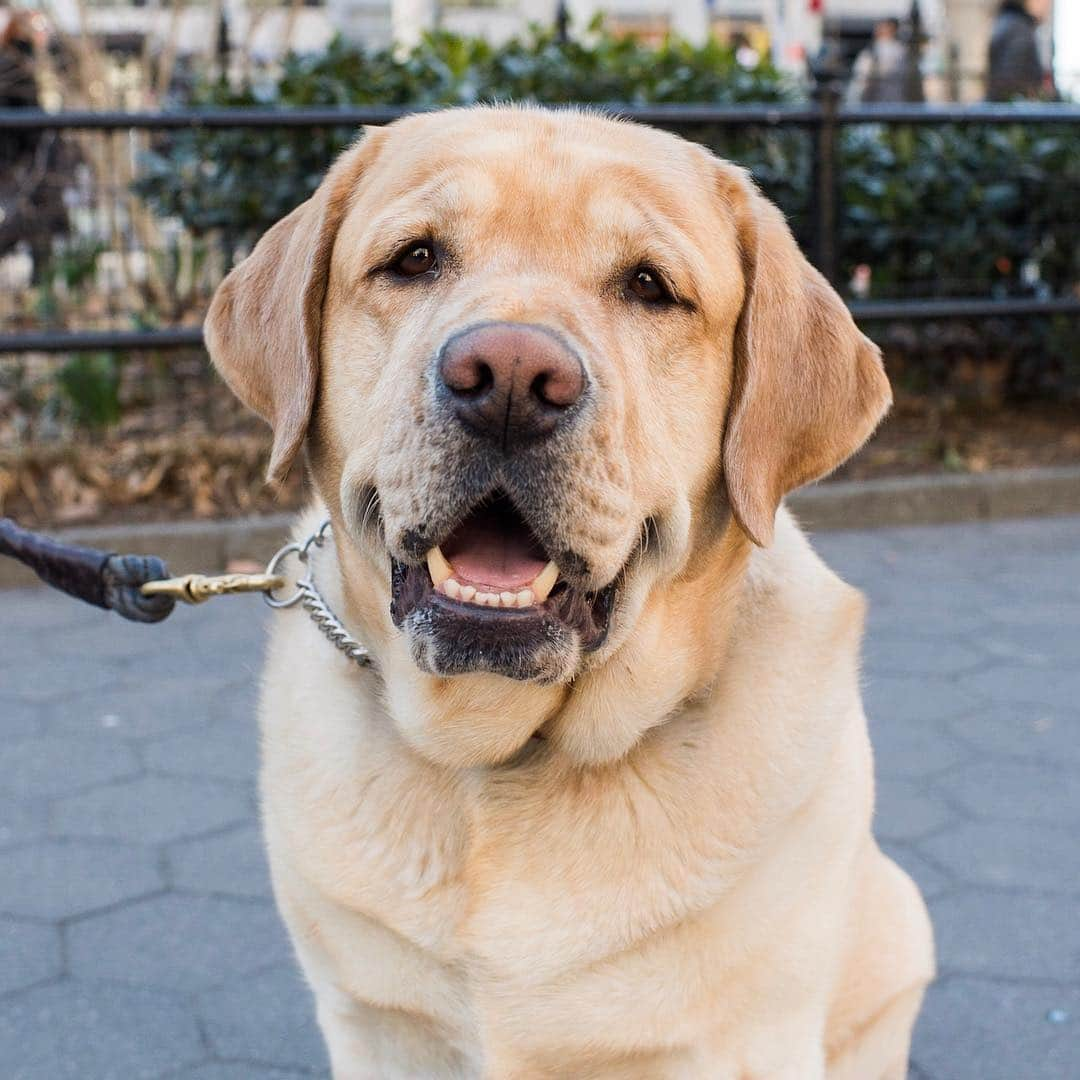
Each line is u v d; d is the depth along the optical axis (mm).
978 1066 820
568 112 683
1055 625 1462
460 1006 638
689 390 637
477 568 580
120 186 2025
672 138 683
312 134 1792
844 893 655
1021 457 1948
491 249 619
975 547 1734
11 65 2436
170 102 2416
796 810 637
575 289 611
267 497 1745
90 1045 833
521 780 634
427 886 632
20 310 1873
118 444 1843
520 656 568
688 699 649
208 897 980
